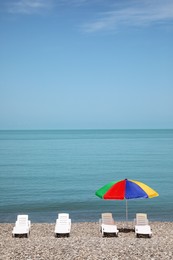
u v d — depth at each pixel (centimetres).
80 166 6144
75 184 4228
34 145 12194
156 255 1202
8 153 8775
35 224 2183
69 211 2783
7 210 2838
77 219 2492
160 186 4041
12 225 2175
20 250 1292
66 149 10144
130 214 2659
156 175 4981
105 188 1717
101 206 2969
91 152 9050
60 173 5238
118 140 16025
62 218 1775
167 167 5912
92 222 2255
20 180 4559
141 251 1252
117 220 2441
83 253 1235
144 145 11856
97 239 1549
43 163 6562
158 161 6906
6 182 4388
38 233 1916
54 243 1423
